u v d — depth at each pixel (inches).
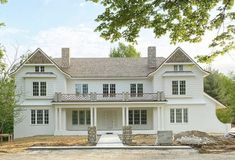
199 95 1866.4
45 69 1879.9
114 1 483.5
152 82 1947.6
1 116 1515.7
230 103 2130.9
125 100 1828.2
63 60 2004.2
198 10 513.7
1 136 1584.6
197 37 552.1
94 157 877.2
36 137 1705.2
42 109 1854.1
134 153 955.3
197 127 1851.6
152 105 1829.5
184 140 1142.3
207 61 610.5
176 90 1868.8
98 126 1923.0
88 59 2094.0
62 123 1846.7
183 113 1861.5
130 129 1203.2
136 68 2015.3
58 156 907.4
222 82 2785.4
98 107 1844.2
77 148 1069.8
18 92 1835.6
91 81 1959.9
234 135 1407.5
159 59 2132.1
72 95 1841.8
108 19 494.0
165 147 1058.1
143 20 491.2
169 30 520.1
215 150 996.6
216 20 531.8
